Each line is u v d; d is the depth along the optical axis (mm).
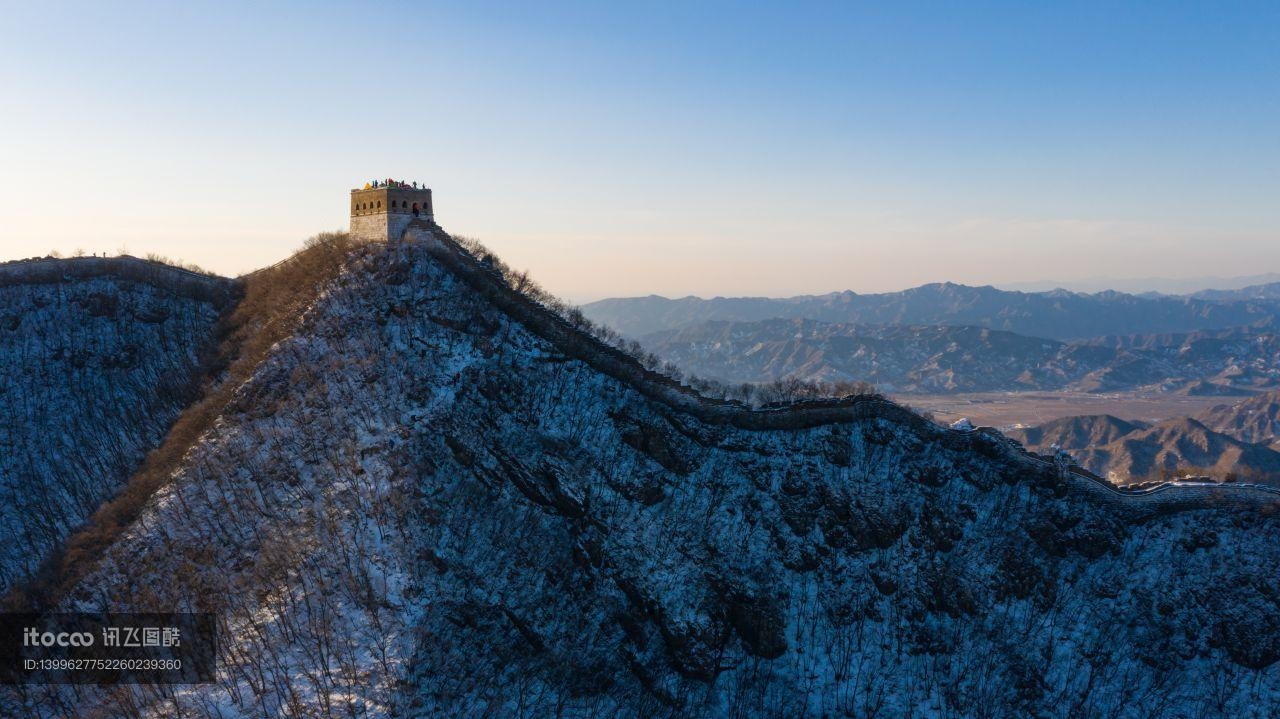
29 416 187500
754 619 147000
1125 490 177000
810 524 164500
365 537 135250
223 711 113562
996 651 150125
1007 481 175375
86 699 122000
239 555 139250
